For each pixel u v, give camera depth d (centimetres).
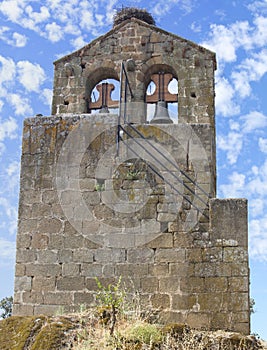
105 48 2084
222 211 1742
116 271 1745
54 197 1833
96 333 1435
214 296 1681
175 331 1486
